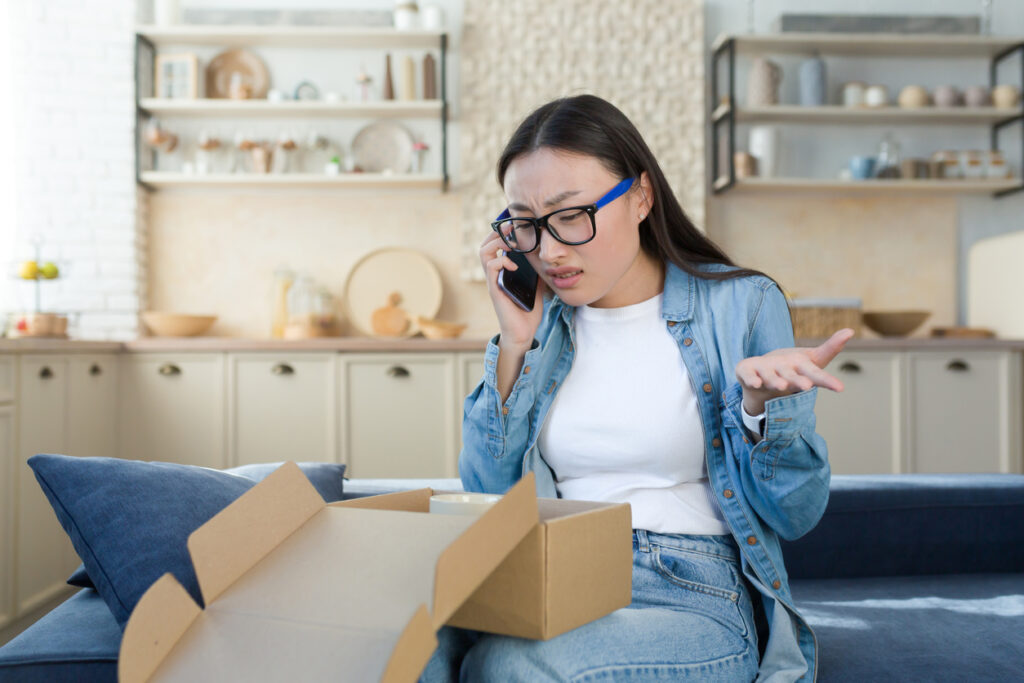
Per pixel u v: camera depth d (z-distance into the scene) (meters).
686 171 4.16
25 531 2.51
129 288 3.90
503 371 1.23
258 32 3.94
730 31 4.28
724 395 1.12
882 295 4.29
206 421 3.58
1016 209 4.31
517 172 1.15
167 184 4.04
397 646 0.67
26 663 0.97
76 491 1.07
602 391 1.21
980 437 3.71
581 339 1.27
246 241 4.16
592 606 0.94
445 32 3.99
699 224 4.14
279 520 0.88
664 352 1.22
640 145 1.18
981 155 4.14
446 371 3.66
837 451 3.68
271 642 0.75
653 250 1.28
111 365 3.45
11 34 3.86
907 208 4.31
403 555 0.80
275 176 3.95
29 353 2.61
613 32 4.15
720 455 1.16
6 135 3.85
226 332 4.14
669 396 1.19
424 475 3.64
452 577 0.74
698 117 4.15
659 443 1.17
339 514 0.90
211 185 4.14
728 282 1.23
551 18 4.14
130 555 1.03
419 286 4.17
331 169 4.00
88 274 3.88
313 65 4.17
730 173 3.98
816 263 4.28
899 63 4.30
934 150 4.32
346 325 4.19
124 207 3.90
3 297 3.79
